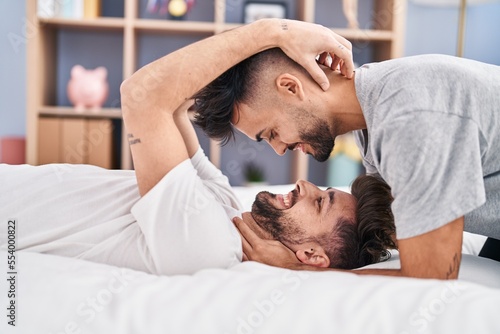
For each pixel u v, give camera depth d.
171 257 0.91
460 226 0.82
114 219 1.01
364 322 0.67
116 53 3.31
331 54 1.03
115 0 3.26
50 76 3.14
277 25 0.99
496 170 0.94
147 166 0.95
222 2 3.02
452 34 3.41
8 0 3.23
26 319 0.69
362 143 1.11
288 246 1.06
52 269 0.82
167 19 3.29
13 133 3.32
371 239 1.07
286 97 1.01
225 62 0.99
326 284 0.74
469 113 0.84
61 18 2.91
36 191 1.07
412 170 0.81
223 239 0.92
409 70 0.89
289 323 0.68
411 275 0.83
